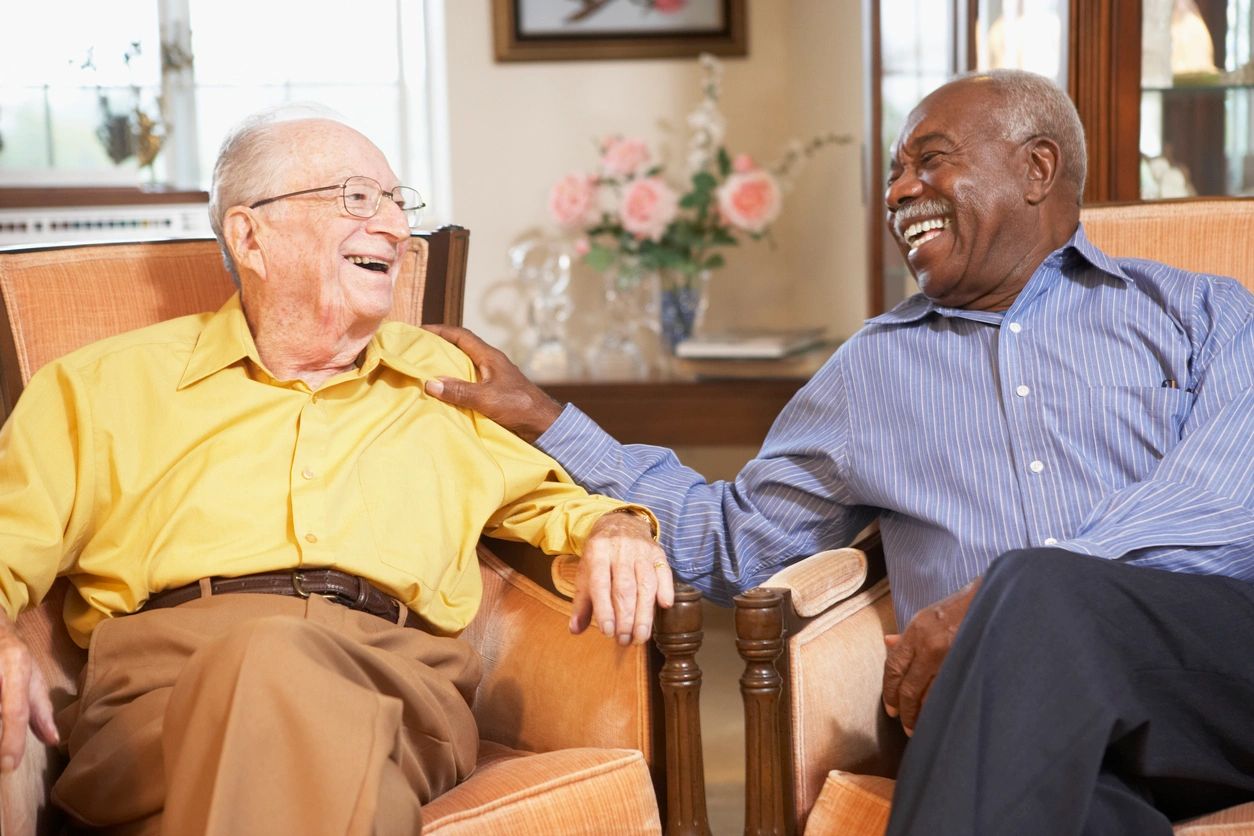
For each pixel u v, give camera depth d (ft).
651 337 14.30
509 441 6.00
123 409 5.41
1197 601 4.65
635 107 14.07
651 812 5.04
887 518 6.05
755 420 12.05
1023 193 5.82
